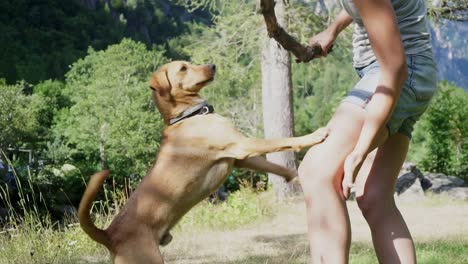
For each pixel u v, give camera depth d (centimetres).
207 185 392
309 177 279
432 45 301
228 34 1598
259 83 2211
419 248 612
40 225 687
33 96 3509
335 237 271
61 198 1096
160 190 379
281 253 649
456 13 1567
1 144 2219
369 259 545
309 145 359
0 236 674
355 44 306
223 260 613
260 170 398
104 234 355
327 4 1430
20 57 5522
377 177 301
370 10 267
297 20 1407
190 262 611
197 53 1606
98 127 3181
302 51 332
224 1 1584
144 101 3322
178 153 391
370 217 301
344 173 271
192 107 409
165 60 4322
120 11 7594
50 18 6569
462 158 1992
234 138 390
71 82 4728
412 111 287
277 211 1132
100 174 342
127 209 371
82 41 6625
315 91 3828
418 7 292
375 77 286
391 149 301
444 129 1995
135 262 357
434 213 1045
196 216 946
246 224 973
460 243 654
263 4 289
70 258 631
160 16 7806
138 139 2903
